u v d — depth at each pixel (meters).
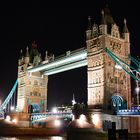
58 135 114.75
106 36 103.19
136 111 85.75
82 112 100.25
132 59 106.69
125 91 104.31
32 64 153.50
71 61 124.25
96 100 102.06
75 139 64.69
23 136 105.81
